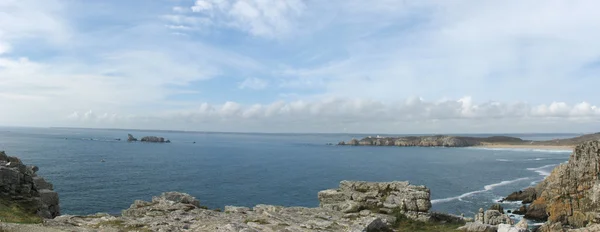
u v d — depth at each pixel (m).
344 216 33.69
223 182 111.38
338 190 40.59
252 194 93.69
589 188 59.41
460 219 34.81
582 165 61.09
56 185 94.06
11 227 21.92
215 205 80.62
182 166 150.75
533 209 69.44
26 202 33.00
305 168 154.75
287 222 30.16
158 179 112.94
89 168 130.12
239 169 145.75
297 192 97.56
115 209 72.56
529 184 115.19
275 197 90.69
